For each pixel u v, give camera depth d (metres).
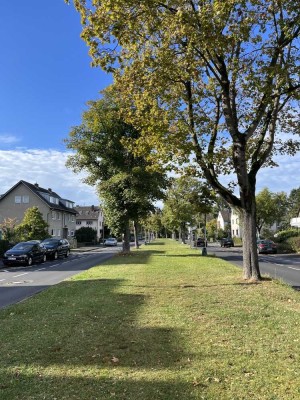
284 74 11.50
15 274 21.89
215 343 6.25
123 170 29.77
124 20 10.59
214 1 9.93
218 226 116.81
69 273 21.80
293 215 84.94
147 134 13.88
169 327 7.22
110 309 8.92
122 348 6.06
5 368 5.27
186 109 13.77
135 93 13.01
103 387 4.61
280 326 7.22
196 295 10.59
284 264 25.94
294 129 15.72
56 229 66.19
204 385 4.64
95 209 111.12
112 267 20.16
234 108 13.62
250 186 13.50
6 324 7.85
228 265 19.91
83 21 11.10
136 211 31.08
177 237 115.75
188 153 12.93
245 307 8.90
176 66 11.77
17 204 61.44
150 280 13.99
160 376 4.91
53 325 7.58
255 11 11.90
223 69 12.40
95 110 29.38
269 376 4.88
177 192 49.62
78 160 31.30
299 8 11.33
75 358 5.64
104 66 11.27
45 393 4.46
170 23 10.70
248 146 15.36
